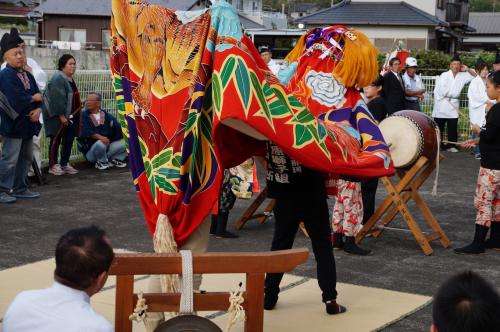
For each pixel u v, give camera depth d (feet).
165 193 15.46
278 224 18.75
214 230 27.37
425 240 25.48
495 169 25.03
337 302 20.13
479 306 8.09
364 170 16.81
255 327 13.15
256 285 13.07
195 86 15.47
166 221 15.49
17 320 10.45
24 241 25.89
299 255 13.12
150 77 16.14
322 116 18.28
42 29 144.25
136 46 16.40
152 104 15.93
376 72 18.57
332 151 16.20
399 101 45.19
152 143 15.87
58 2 144.25
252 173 26.32
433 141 25.12
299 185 18.31
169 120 15.69
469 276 8.49
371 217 26.66
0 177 32.01
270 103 15.30
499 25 211.61
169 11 16.25
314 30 19.24
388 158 17.34
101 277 10.73
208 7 16.65
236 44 15.24
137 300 12.95
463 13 143.84
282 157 18.11
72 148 42.47
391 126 25.30
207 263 12.91
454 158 49.32
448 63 86.79
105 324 10.41
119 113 16.63
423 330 18.25
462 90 53.31
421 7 121.29
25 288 20.49
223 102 14.79
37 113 31.86
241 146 16.88
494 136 24.85
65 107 38.11
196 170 15.72
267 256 13.03
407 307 19.77
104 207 31.86
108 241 10.85
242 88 14.87
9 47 31.19
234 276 22.40
